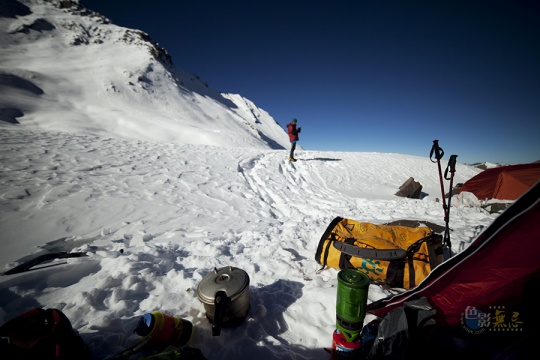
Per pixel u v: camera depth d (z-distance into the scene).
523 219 1.23
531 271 1.36
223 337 1.80
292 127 12.16
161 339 1.50
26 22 77.25
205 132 38.91
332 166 12.64
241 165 10.07
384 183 11.36
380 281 2.37
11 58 58.47
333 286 2.44
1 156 6.37
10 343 1.19
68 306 2.05
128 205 4.98
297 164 12.02
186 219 4.77
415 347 1.39
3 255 2.94
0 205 4.13
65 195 4.88
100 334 1.74
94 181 5.84
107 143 9.86
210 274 1.97
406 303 1.63
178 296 2.25
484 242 1.34
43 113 29.73
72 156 7.28
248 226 4.71
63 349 1.23
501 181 6.13
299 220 5.20
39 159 6.59
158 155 9.20
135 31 103.81
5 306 2.00
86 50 78.75
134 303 2.15
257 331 1.90
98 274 2.53
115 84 54.38
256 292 2.37
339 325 1.48
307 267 2.86
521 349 1.17
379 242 2.50
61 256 2.85
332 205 7.05
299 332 1.93
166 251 3.22
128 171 6.94
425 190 11.77
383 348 1.41
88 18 100.75
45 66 57.19
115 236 3.78
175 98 63.94
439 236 2.49
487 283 1.46
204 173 8.10
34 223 3.80
